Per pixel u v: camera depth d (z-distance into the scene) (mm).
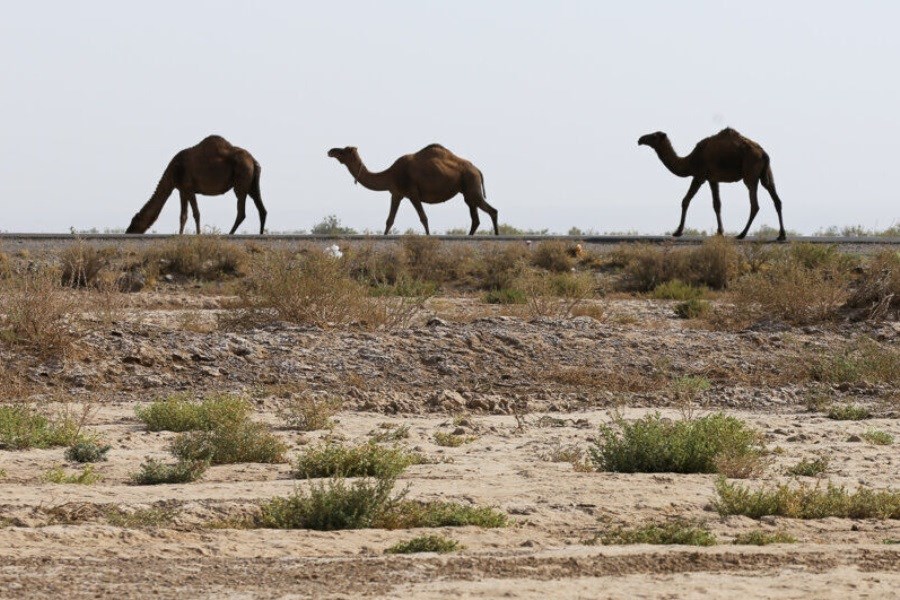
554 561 26234
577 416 54531
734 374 65625
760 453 43656
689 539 29859
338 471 35500
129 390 56938
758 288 81250
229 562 26031
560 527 32156
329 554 27953
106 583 23688
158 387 57562
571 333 70500
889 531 32562
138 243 107625
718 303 92188
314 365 61719
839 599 22797
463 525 32125
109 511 32156
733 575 25141
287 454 43125
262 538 29484
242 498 34156
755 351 70438
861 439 48469
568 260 108062
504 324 71875
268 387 58219
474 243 114812
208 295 95062
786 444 47312
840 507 34875
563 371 63594
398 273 102750
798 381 64938
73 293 65500
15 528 29047
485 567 25578
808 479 39781
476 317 78438
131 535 29031
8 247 103000
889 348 71438
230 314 72312
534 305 83062
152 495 34562
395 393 58375
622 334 71562
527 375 63344
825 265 100625
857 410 55375
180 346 62094
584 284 94750
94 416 49969
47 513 31750
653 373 64875
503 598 22562
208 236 106812
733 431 42938
